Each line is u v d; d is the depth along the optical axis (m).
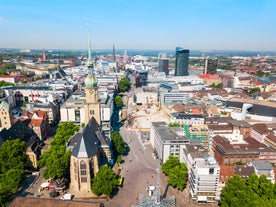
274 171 129.62
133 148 190.00
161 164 161.75
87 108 176.38
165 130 174.38
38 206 89.81
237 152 150.75
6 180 119.06
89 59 168.62
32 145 155.75
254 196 106.06
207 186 118.88
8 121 188.25
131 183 139.00
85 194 123.94
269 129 190.38
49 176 126.62
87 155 121.06
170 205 109.62
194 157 127.69
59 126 191.38
